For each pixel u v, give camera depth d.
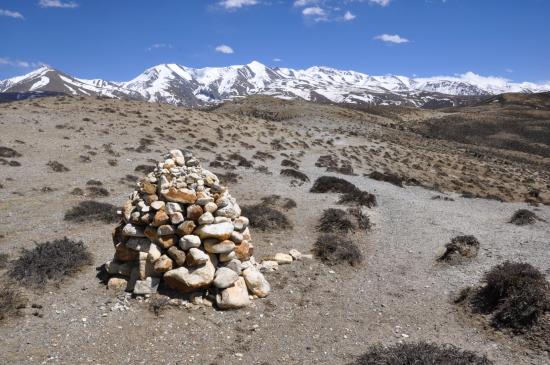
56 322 8.91
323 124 82.19
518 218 18.28
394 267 12.86
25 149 28.67
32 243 13.32
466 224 17.53
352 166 40.28
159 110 52.72
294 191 23.30
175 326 9.00
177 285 9.87
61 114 42.47
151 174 10.79
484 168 55.00
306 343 8.69
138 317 9.24
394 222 17.66
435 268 12.63
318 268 12.48
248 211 16.41
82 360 7.74
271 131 55.12
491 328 9.14
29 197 18.77
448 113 151.75
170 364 7.79
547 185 49.19
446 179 42.47
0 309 8.85
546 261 12.18
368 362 7.63
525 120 128.25
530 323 8.82
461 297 10.48
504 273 10.15
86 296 10.09
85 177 23.52
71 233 14.44
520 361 7.97
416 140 79.50
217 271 10.04
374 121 103.75
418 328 9.35
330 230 15.77
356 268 12.77
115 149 32.56
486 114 139.00
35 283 10.34
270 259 12.72
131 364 7.73
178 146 36.91
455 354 7.66
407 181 33.72
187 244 9.84
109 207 17.06
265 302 10.27
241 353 8.23
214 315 9.48
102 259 12.30
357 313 10.04
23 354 7.75
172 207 9.93
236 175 26.03
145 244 10.30
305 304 10.37
